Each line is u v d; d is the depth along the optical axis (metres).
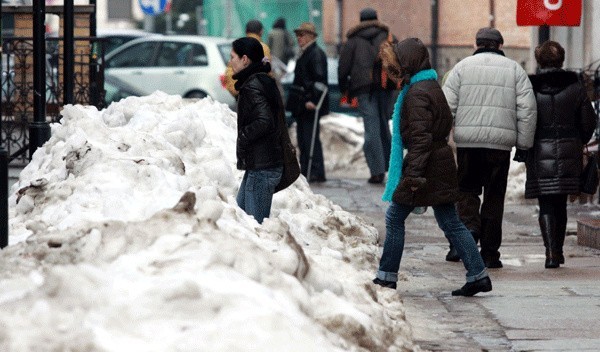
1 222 18.64
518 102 26.14
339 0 106.75
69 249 15.62
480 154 26.20
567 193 26.36
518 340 18.78
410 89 21.88
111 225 15.86
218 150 25.75
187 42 62.31
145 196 19.92
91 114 27.98
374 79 45.53
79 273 13.88
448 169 22.06
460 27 86.69
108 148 22.91
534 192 26.56
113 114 27.33
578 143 26.55
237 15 97.00
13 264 15.56
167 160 22.66
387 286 22.52
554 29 49.16
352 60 45.62
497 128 25.97
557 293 23.19
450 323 20.19
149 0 90.19
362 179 49.25
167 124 25.78
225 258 15.22
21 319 13.12
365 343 15.73
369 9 45.75
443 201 22.09
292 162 23.50
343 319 15.64
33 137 31.50
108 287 13.98
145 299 13.66
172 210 16.36
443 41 88.94
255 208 23.33
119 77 62.09
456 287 23.92
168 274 14.72
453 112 26.25
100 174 20.73
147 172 20.95
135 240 15.77
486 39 26.39
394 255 22.45
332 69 60.16
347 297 17.30
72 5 32.81
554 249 26.48
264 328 13.36
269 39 68.94
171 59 62.12
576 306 21.70
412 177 21.77
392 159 22.30
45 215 20.64
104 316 13.37
